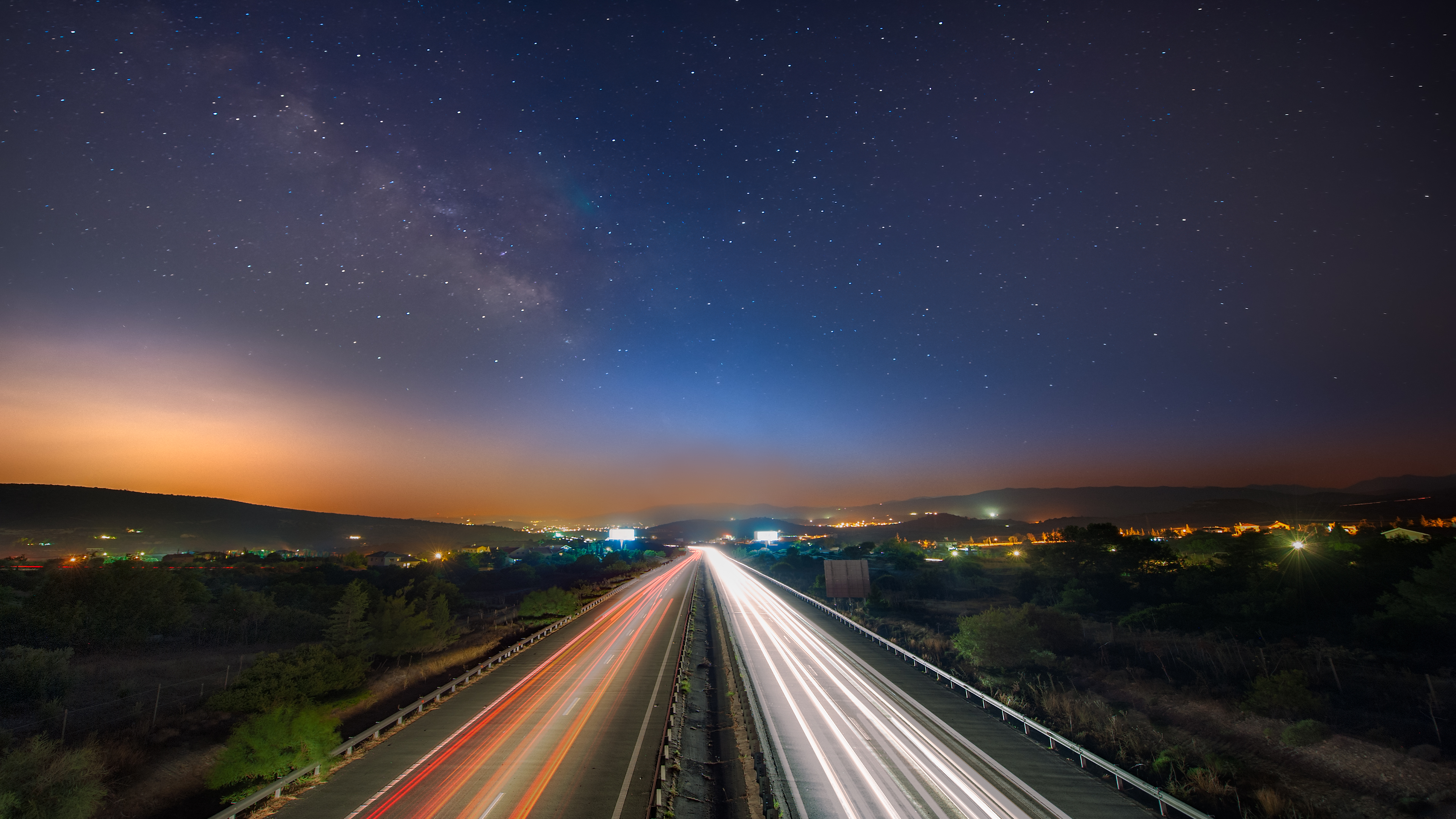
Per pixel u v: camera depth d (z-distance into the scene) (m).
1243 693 22.91
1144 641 33.59
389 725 20.50
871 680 27.39
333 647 32.78
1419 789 14.78
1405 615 29.91
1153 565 58.31
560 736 19.45
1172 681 25.55
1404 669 24.20
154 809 15.23
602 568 124.94
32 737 15.66
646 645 36.84
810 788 15.37
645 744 18.62
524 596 78.75
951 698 24.06
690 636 39.91
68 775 13.30
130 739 18.78
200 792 16.22
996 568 85.31
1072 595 50.59
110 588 37.78
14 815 12.32
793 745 18.58
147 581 39.84
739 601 63.00
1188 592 47.62
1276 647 30.06
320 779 15.92
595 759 17.39
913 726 20.53
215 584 68.38
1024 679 26.89
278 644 39.81
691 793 15.77
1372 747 17.09
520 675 28.62
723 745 20.11
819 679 27.66
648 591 74.75
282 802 14.55
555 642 38.22
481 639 41.91
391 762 17.16
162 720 21.39
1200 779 15.52
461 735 19.55
